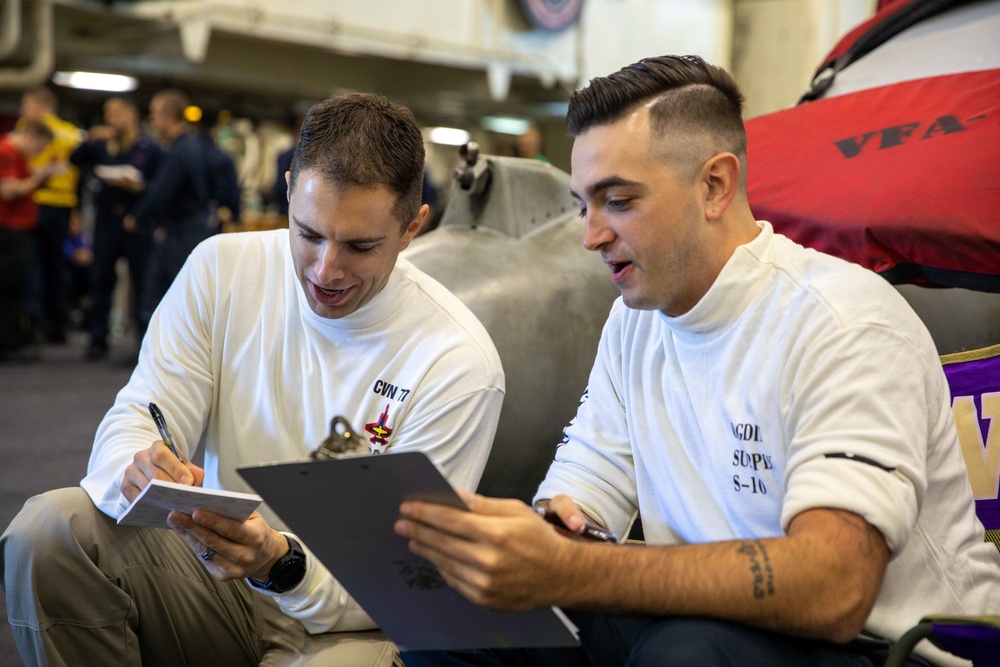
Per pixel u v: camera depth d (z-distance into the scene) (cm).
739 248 118
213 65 867
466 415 143
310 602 136
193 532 124
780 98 478
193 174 544
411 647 117
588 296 195
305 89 944
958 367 157
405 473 94
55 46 786
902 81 204
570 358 190
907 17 220
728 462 118
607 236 117
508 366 183
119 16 748
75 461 358
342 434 144
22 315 627
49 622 138
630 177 113
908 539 104
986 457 152
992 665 99
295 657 140
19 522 138
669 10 675
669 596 99
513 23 786
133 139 647
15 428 414
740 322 117
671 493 125
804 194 175
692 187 115
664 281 117
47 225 716
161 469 128
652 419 128
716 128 116
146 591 144
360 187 130
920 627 100
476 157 205
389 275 143
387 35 734
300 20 700
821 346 110
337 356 146
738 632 101
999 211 151
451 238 203
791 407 112
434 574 103
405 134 135
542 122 1091
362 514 100
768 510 115
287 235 155
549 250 200
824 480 102
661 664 100
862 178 170
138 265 629
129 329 843
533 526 97
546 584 98
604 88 116
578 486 133
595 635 125
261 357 149
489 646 110
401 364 145
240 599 151
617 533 133
